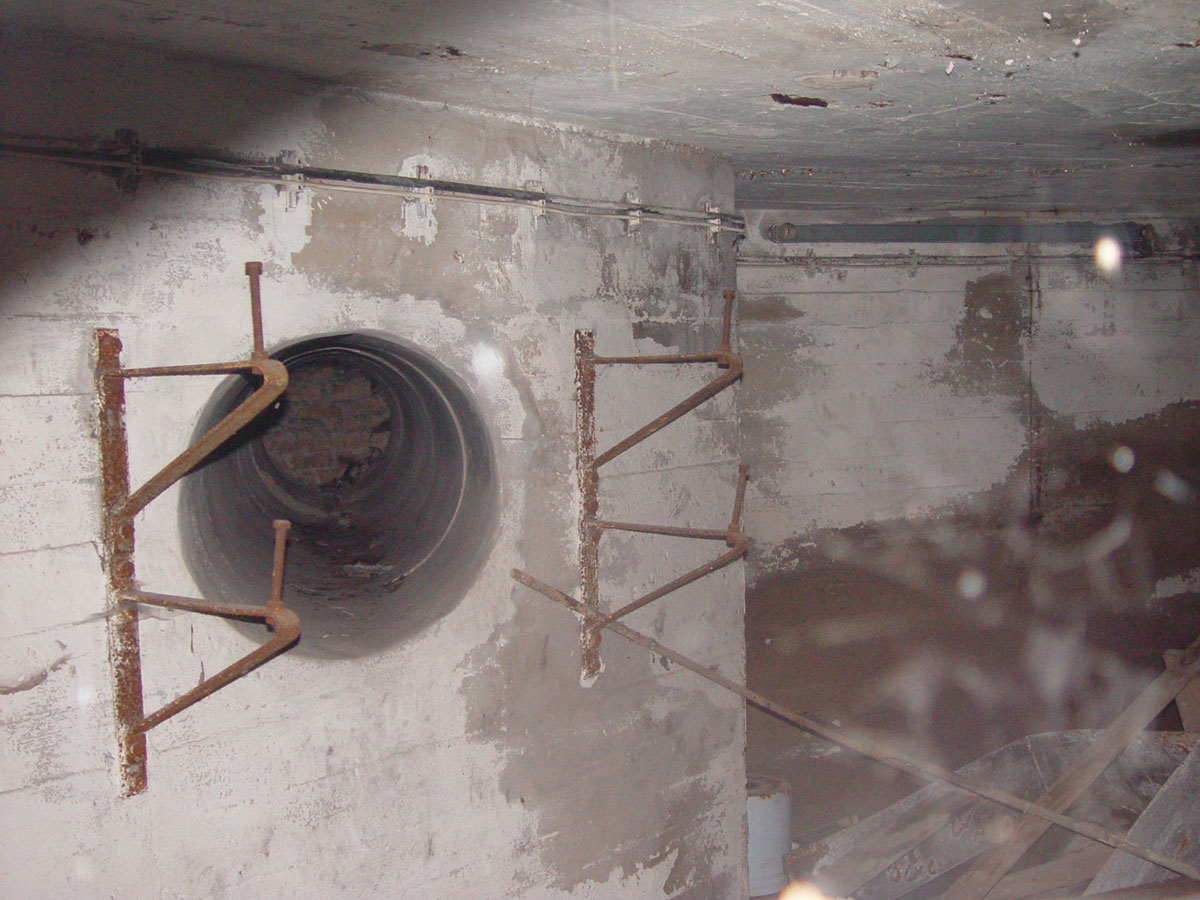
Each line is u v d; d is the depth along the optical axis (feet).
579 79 9.42
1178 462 22.90
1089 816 13.17
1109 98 10.32
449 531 11.69
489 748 10.59
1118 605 22.08
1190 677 13.61
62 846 8.59
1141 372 22.43
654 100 10.08
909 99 10.26
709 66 9.12
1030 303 21.42
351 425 18.30
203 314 8.96
